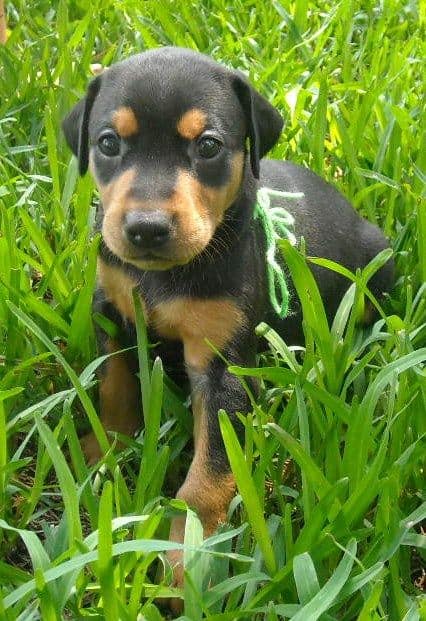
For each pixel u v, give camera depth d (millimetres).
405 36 1174
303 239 618
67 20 1028
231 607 485
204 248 562
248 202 604
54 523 588
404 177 848
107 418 652
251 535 530
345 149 830
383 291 751
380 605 485
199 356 597
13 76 955
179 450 609
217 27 1140
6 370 638
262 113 604
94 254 626
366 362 591
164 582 489
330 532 489
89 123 597
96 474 581
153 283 593
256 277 610
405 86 980
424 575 564
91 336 668
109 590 435
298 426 584
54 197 786
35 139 894
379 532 495
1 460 531
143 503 525
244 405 588
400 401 571
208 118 558
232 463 475
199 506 565
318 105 845
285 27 1147
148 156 551
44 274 689
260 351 682
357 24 1183
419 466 578
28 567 554
